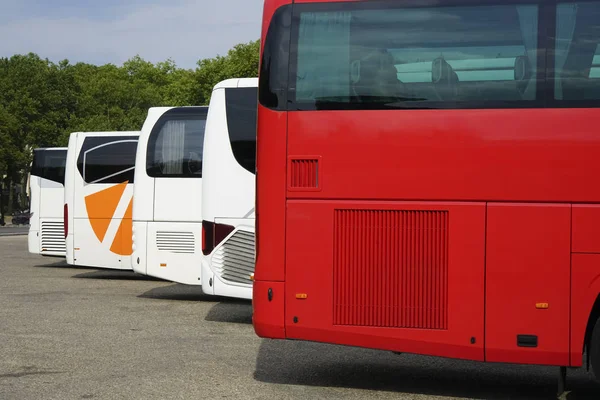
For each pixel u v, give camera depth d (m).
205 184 12.20
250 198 12.00
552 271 7.25
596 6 7.37
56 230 21.14
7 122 68.00
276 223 7.79
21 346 9.90
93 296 15.73
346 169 7.65
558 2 7.42
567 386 8.45
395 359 9.80
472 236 7.40
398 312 7.59
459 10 7.59
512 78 7.42
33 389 7.59
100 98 82.56
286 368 8.95
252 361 9.27
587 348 7.46
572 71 7.33
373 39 7.70
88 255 18.91
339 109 7.69
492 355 7.38
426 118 7.52
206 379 8.19
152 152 14.90
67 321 12.09
